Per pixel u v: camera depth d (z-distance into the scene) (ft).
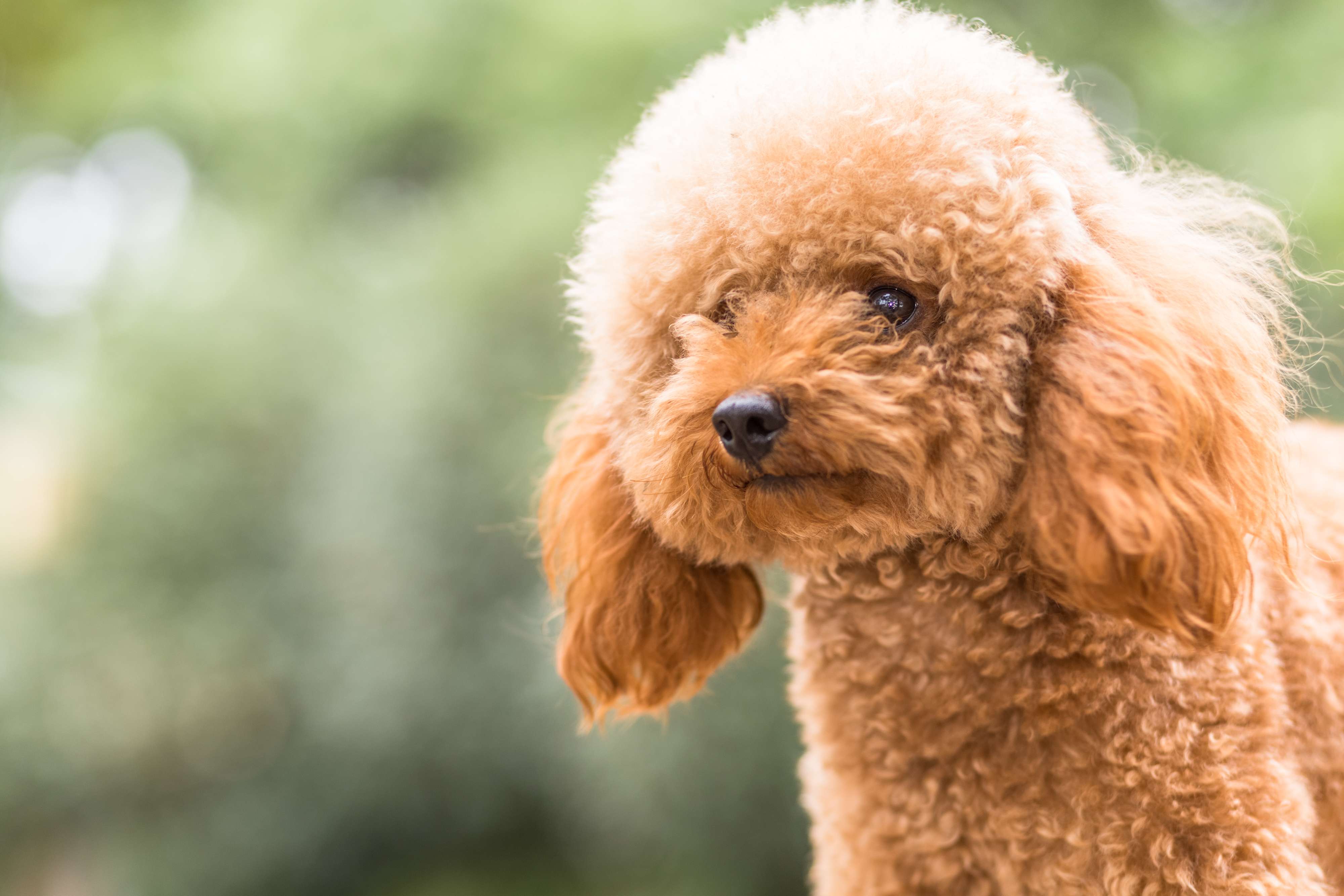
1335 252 12.45
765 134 4.27
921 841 4.68
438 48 23.93
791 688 5.49
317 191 26.14
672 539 4.85
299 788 20.59
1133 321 4.07
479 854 19.92
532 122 20.59
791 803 13.84
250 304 22.80
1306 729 4.74
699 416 4.24
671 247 4.42
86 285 32.50
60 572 22.25
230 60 25.91
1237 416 4.26
